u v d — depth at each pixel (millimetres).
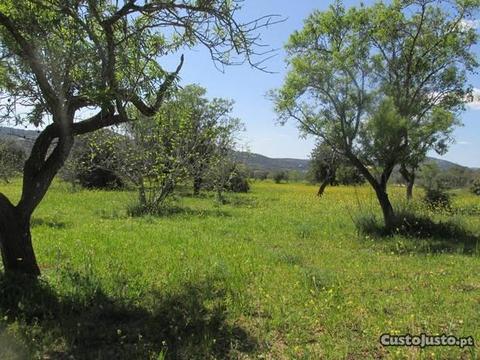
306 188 50844
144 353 5066
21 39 6105
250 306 6656
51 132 6918
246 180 39750
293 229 14656
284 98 15023
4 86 6480
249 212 20156
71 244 10492
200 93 25812
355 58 14281
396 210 15367
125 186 31078
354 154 14430
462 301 7344
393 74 15023
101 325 5789
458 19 14984
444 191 28375
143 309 6336
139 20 6570
